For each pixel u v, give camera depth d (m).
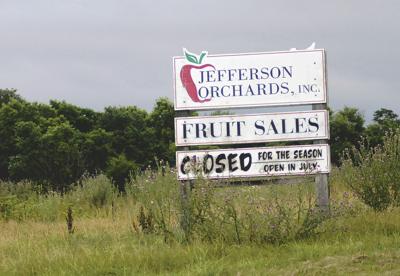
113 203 18.75
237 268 9.71
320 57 12.95
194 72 13.15
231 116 12.98
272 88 13.03
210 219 11.70
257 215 11.37
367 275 8.92
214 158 12.93
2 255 11.77
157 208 13.77
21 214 18.77
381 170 13.80
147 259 10.47
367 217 12.27
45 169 26.34
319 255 10.12
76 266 10.35
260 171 12.86
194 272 9.59
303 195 13.02
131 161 28.27
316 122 12.84
